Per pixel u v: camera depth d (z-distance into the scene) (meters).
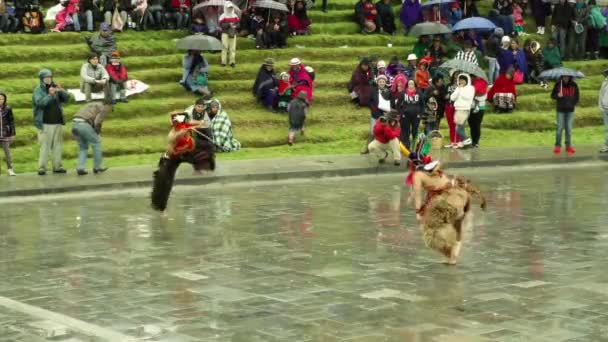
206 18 30.11
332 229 15.81
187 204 18.27
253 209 17.70
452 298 11.43
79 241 14.91
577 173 22.69
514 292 11.70
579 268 12.99
